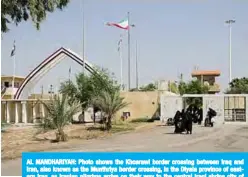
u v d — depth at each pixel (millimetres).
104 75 38312
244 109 39875
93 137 25297
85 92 38094
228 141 21469
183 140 22219
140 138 23953
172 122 36406
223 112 38000
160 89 51188
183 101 40750
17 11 25562
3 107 42969
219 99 38094
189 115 27234
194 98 41812
